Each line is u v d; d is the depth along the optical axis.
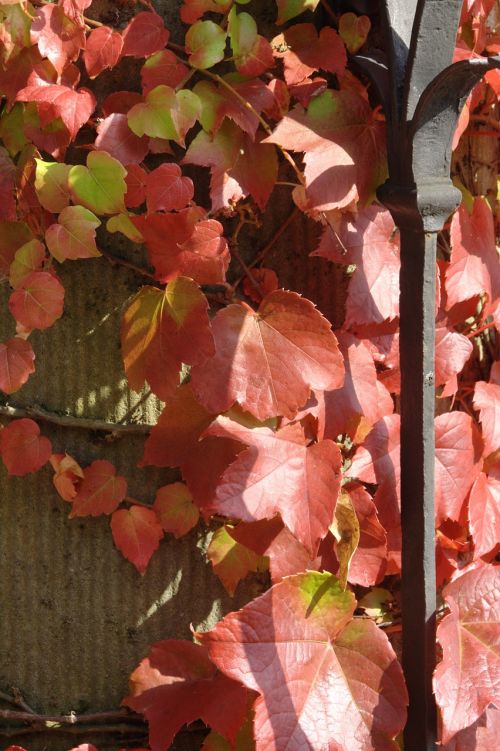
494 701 1.37
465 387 1.51
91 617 1.46
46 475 1.46
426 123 1.35
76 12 1.38
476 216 1.45
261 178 1.41
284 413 1.38
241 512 1.36
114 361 1.45
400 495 1.42
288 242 1.46
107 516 1.46
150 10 1.41
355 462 1.43
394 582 1.49
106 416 1.45
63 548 1.46
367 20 1.41
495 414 1.46
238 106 1.39
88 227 1.39
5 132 1.41
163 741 1.42
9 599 1.46
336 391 1.42
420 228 1.37
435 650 1.40
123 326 1.40
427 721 1.40
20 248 1.41
